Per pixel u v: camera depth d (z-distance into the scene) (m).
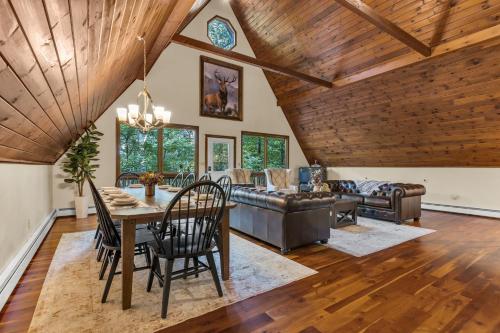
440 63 4.21
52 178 4.90
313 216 3.35
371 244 3.47
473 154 5.38
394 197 4.70
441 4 3.62
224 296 2.09
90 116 4.23
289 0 5.29
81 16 1.04
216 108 6.85
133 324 1.72
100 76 2.38
